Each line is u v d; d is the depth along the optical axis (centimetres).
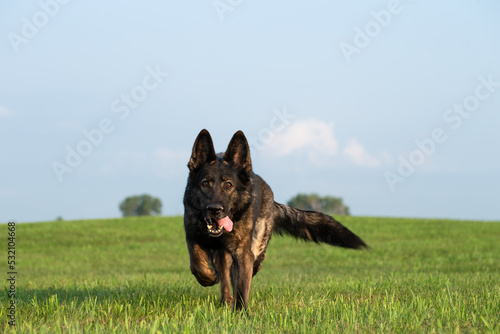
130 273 1717
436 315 580
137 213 10206
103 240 3141
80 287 909
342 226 919
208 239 677
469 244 2750
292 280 1113
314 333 501
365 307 602
